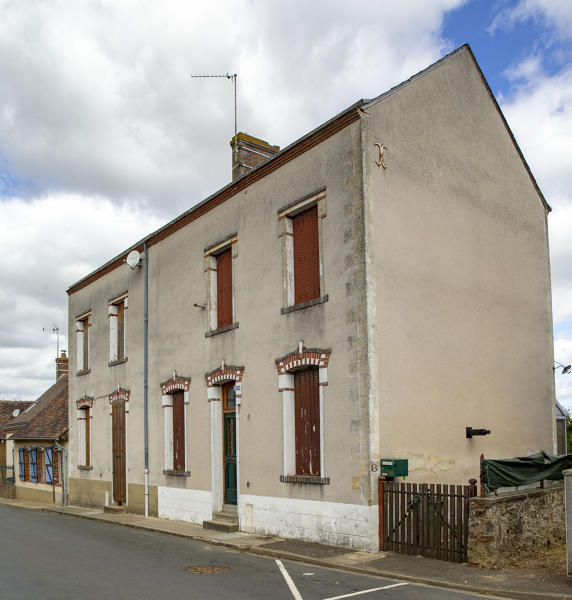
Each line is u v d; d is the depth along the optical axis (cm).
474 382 1319
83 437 2241
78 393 2273
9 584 895
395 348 1146
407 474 1072
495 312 1415
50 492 2542
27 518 1903
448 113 1379
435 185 1306
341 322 1155
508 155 1545
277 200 1352
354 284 1137
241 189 1476
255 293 1395
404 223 1212
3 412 3734
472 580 846
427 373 1205
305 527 1190
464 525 951
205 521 1448
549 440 1512
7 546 1269
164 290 1777
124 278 2017
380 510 1059
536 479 1038
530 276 1549
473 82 1473
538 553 993
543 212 1644
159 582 898
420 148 1284
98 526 1642
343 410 1129
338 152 1204
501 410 1379
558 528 1050
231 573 956
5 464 3206
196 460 1566
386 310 1141
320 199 1234
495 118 1523
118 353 2064
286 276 1309
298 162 1303
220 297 1562
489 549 910
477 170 1436
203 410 1552
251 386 1376
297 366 1245
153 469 1747
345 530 1101
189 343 1631
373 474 1067
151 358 1809
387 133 1210
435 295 1257
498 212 1479
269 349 1330
